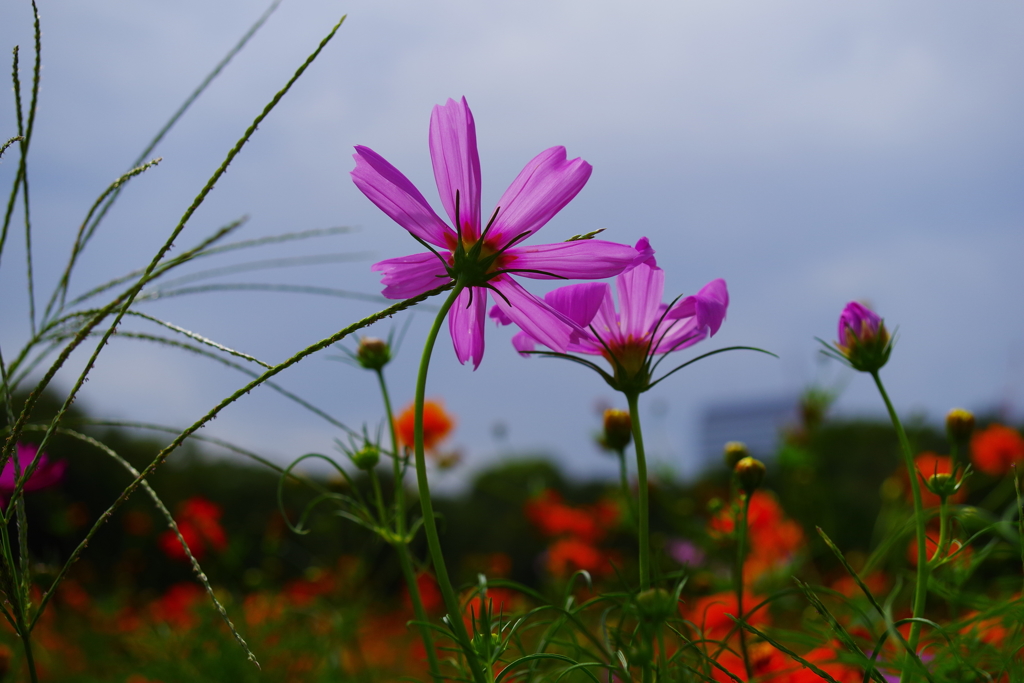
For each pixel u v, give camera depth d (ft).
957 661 1.07
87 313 1.08
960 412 1.28
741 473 1.29
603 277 1.05
